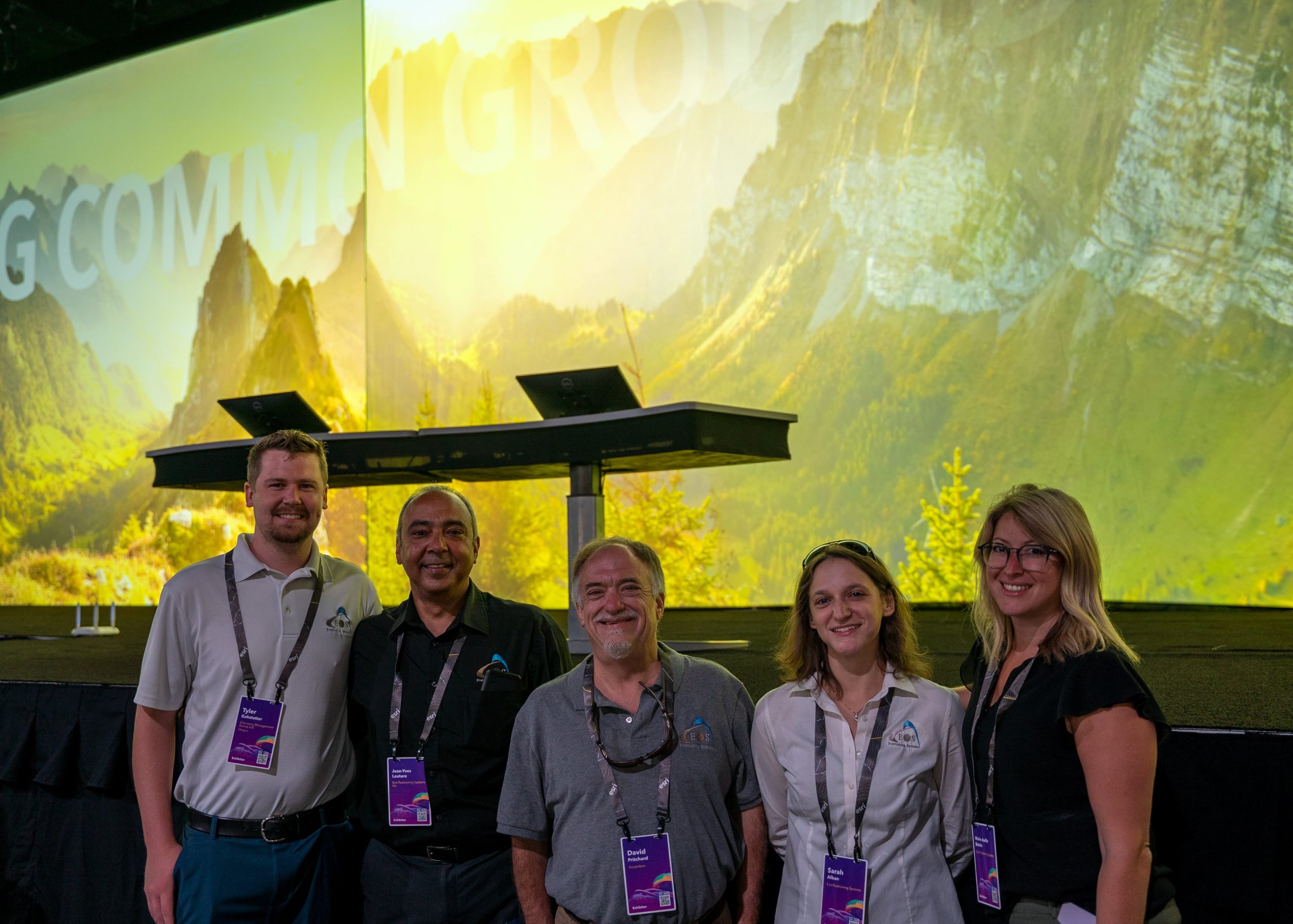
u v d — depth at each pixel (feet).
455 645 7.22
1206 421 22.02
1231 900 6.86
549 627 7.65
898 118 25.81
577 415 11.81
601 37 29.30
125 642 17.37
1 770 11.12
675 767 6.28
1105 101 23.39
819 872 6.01
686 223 28.35
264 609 7.41
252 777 7.18
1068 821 5.42
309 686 7.38
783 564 26.58
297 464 7.41
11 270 36.42
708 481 27.48
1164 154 22.67
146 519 34.58
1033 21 24.23
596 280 29.48
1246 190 21.75
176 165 34.86
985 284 24.79
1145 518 22.59
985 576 5.99
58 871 10.93
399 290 32.07
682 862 6.17
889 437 25.64
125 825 10.55
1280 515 21.16
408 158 31.94
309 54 33.06
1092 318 23.48
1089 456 23.32
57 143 36.09
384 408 32.27
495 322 30.81
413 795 6.95
